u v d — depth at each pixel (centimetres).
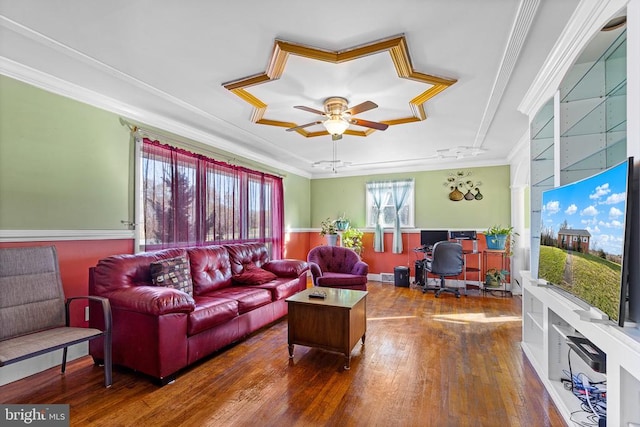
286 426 177
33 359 235
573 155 216
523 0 160
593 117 208
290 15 175
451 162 579
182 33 192
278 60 217
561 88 220
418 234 605
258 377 235
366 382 227
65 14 173
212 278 338
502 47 204
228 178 438
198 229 379
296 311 269
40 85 242
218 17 177
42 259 223
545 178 275
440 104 299
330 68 231
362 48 203
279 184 571
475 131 385
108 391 213
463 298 482
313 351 285
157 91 274
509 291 525
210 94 280
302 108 266
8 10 169
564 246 190
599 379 201
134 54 215
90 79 251
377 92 271
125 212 305
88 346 272
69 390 213
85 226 272
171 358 226
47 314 218
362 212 657
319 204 698
